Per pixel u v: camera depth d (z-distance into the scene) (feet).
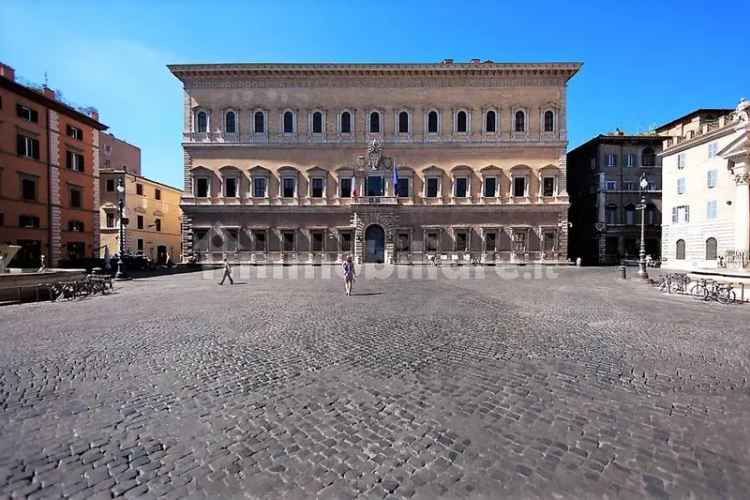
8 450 14.61
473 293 62.34
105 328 35.55
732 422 16.90
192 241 150.20
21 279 57.16
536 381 21.74
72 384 21.25
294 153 152.35
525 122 151.43
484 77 151.12
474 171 151.53
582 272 112.57
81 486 12.55
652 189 169.48
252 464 13.75
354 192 149.69
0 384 21.24
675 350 28.17
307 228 151.23
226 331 34.14
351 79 152.15
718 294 54.90
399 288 69.46
